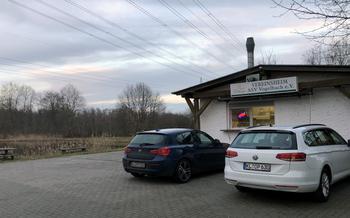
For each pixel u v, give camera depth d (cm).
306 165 713
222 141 1631
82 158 1842
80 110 8400
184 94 1677
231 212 698
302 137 747
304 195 828
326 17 680
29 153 2389
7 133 7100
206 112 1691
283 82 1347
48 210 742
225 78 1554
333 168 812
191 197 834
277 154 724
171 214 694
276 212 691
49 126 7881
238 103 1595
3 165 1611
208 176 1122
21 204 798
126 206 762
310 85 1319
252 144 779
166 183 1020
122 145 2875
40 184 1045
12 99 8100
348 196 812
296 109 1429
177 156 1009
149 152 1007
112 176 1170
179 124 7069
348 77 1254
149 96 8075
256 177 745
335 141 883
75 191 930
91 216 691
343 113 1313
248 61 1995
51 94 8450
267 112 1517
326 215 664
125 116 7756
